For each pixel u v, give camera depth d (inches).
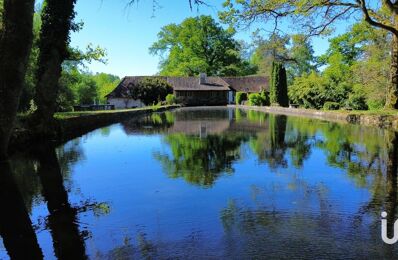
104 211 235.6
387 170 338.3
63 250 181.3
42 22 621.0
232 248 177.9
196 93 2573.8
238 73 3061.0
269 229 200.1
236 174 328.8
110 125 885.8
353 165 362.3
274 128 743.7
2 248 185.0
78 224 214.4
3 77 398.6
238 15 767.1
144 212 232.2
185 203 247.9
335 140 544.4
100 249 181.2
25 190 288.4
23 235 199.8
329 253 171.2
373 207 233.0
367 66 1085.8
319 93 1412.4
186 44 2955.2
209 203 246.8
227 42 2999.5
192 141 554.6
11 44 401.1
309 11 756.0
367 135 600.4
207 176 323.3
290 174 326.3
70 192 281.4
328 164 368.2
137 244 185.6
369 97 1098.1
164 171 346.6
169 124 885.2
